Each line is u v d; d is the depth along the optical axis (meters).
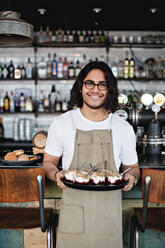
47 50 4.41
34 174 1.46
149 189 1.45
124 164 1.52
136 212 1.77
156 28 4.25
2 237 1.96
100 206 1.40
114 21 3.93
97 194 1.40
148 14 3.71
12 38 2.23
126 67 4.12
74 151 1.41
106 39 4.19
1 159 1.99
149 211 1.77
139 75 4.19
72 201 1.41
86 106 1.43
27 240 1.96
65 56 4.41
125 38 4.19
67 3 3.33
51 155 1.47
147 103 2.48
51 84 4.42
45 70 4.19
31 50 4.41
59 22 3.94
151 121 2.28
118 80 4.36
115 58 4.40
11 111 4.19
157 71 4.19
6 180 1.46
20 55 4.42
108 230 1.41
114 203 1.41
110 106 1.45
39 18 3.80
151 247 1.93
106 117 1.46
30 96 4.38
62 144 1.44
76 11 3.58
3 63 4.43
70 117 1.45
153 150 2.28
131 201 1.98
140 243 1.93
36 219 1.64
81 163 1.41
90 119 1.43
